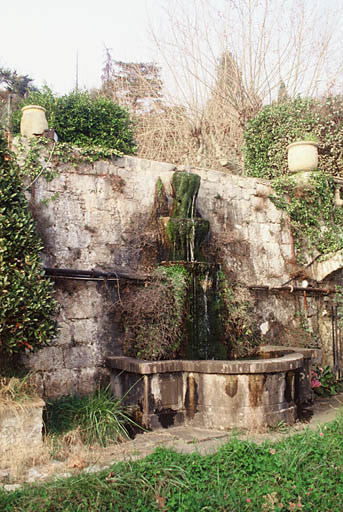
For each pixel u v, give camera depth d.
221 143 18.36
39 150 7.28
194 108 18.41
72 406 6.23
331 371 10.18
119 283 7.63
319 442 5.23
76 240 7.42
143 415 6.38
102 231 7.70
